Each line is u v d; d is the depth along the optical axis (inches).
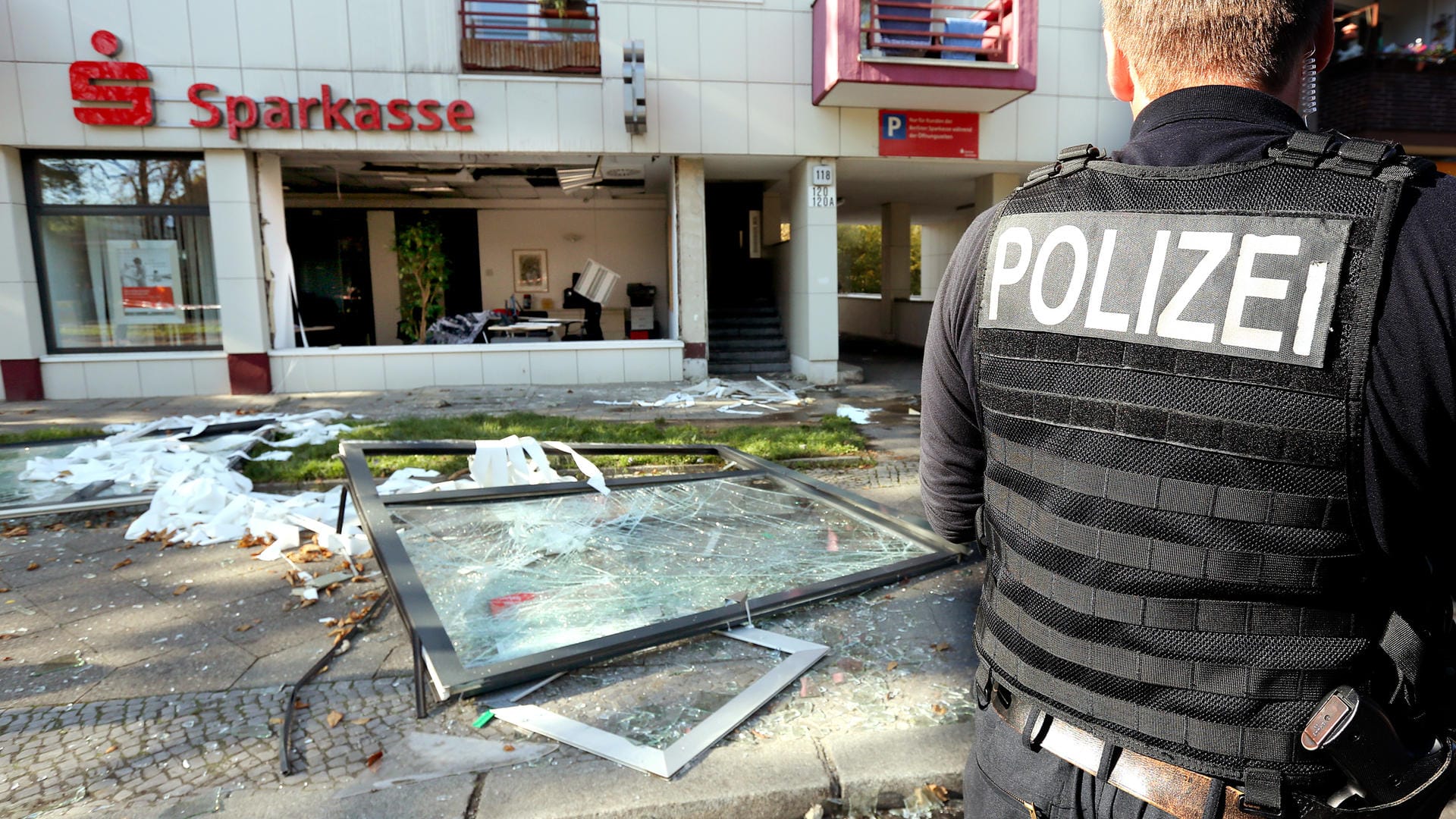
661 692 114.3
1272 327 33.4
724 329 566.3
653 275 682.8
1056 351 39.8
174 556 173.5
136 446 254.7
